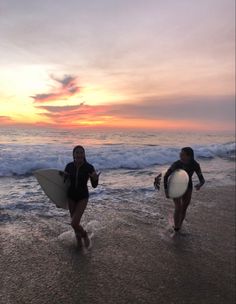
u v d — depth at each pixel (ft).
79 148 19.74
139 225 24.94
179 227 24.27
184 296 16.56
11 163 39.55
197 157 72.84
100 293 15.97
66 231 22.20
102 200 30.17
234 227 26.43
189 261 20.15
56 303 14.87
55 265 17.92
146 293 16.40
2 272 16.66
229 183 42.63
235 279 18.67
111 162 49.34
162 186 26.61
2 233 20.95
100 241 21.48
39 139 69.21
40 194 29.96
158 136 142.41
